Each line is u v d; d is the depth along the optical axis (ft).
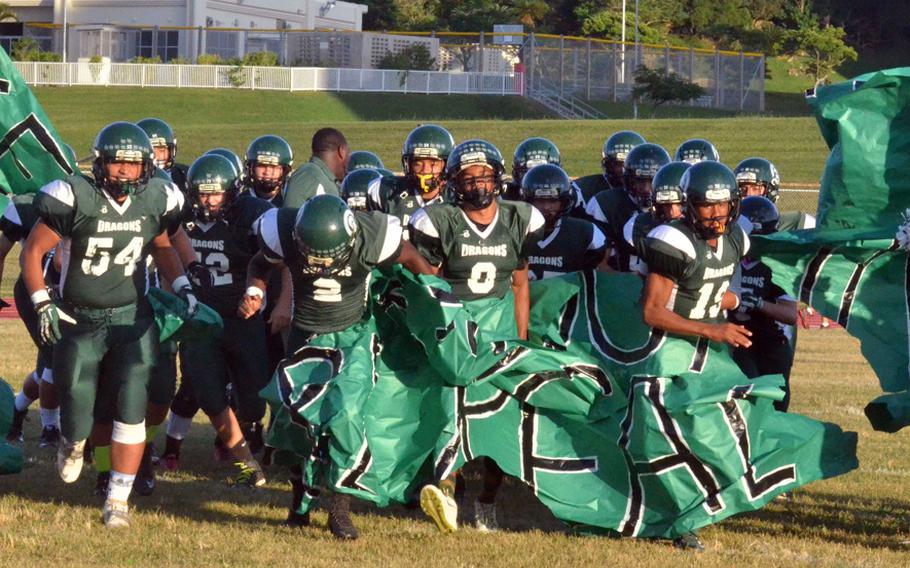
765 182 45.62
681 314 34.65
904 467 46.01
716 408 33.68
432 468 34.32
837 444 34.99
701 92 261.03
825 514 38.50
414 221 35.78
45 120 43.52
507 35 287.69
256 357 42.57
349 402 32.32
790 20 387.96
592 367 35.35
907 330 36.19
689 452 33.53
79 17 298.15
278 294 45.27
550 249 40.11
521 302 37.32
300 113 247.70
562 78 269.03
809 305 37.19
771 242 37.32
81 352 35.14
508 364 34.63
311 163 45.62
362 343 34.17
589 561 31.81
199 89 261.85
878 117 36.88
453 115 252.01
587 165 181.06
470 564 31.24
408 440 34.58
